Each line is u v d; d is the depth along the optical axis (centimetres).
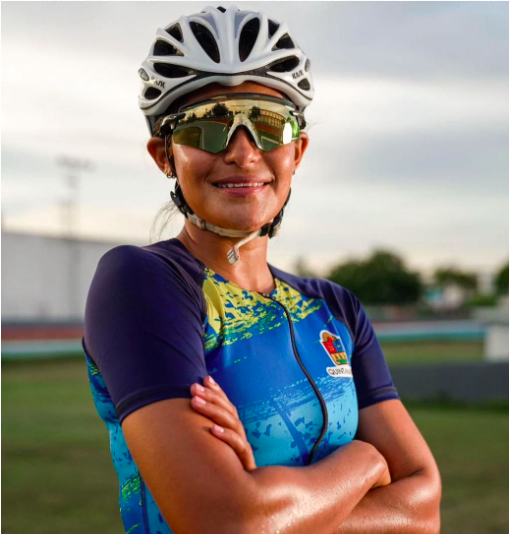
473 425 1055
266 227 183
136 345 156
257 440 162
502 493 619
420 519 177
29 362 2769
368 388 198
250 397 164
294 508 150
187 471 145
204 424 150
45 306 3697
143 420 149
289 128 179
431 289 8569
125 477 168
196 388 152
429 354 3014
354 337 199
